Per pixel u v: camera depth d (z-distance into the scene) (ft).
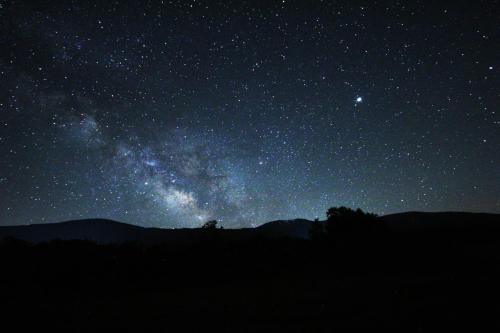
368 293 43.01
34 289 56.08
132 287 58.03
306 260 71.31
